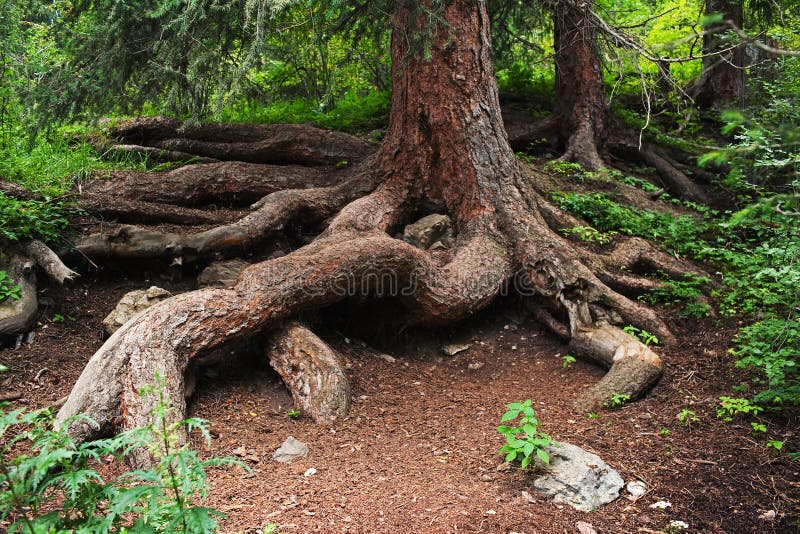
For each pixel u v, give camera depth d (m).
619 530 3.36
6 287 5.23
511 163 6.96
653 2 8.66
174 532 2.22
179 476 2.30
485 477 3.86
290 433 4.38
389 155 7.13
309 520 3.24
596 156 9.36
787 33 7.94
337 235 6.04
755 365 4.98
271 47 5.59
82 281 6.01
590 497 3.61
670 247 7.52
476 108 6.76
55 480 2.24
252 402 4.76
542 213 7.29
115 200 6.48
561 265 6.22
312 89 11.05
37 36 7.90
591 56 9.44
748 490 3.73
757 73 10.19
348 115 10.10
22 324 5.12
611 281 6.48
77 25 6.95
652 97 10.75
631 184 9.09
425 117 6.82
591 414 4.77
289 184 7.69
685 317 6.20
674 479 3.87
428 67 6.65
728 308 6.19
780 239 5.23
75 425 3.80
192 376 4.64
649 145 10.09
